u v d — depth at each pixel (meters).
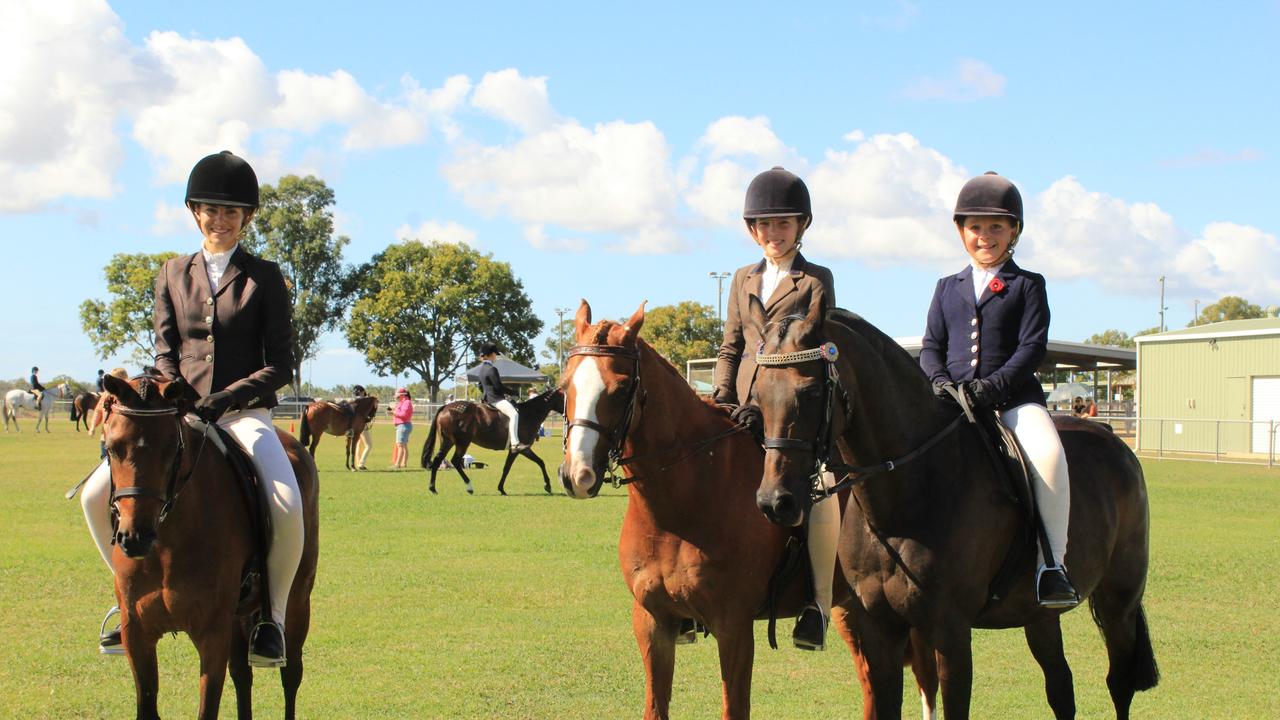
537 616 8.99
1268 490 21.45
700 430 5.10
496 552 12.64
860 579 4.78
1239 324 38.72
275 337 5.52
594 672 7.18
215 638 4.89
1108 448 5.82
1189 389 37.84
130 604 4.77
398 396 28.11
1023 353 5.04
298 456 5.81
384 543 13.38
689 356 69.25
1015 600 5.09
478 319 75.88
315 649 7.84
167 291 5.51
